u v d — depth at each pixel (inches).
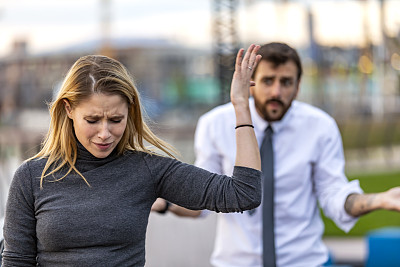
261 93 116.5
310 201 122.0
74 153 79.4
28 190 78.6
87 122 75.7
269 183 119.4
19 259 78.7
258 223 119.8
